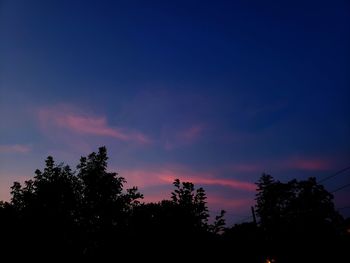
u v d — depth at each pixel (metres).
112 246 11.06
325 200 40.09
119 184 11.84
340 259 35.91
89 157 12.01
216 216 12.17
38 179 11.40
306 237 38.56
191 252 11.26
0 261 10.01
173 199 11.98
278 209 41.50
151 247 11.15
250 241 14.75
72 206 11.02
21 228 10.27
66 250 10.48
